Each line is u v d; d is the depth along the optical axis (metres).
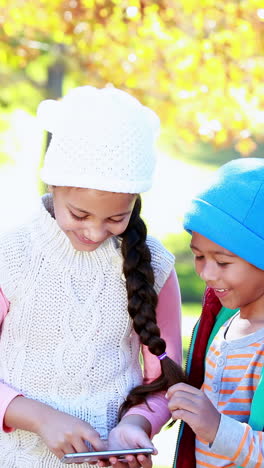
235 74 5.48
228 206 2.39
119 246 2.55
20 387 2.49
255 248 2.36
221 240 2.36
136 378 2.60
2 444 2.51
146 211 12.76
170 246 11.80
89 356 2.48
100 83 6.09
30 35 6.41
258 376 2.39
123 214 2.32
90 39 5.89
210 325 2.62
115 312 2.52
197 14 5.43
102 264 2.52
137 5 5.58
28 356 2.49
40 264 2.48
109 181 2.24
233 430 2.25
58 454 2.36
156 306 2.54
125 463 2.36
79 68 7.15
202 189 2.48
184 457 2.57
